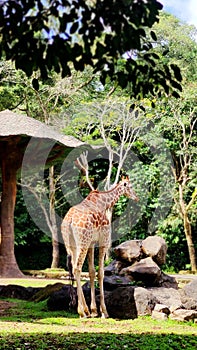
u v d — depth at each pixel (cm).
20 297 1187
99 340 681
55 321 876
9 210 1549
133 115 1905
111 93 1881
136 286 982
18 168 1543
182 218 1984
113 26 431
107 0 424
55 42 436
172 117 2014
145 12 431
